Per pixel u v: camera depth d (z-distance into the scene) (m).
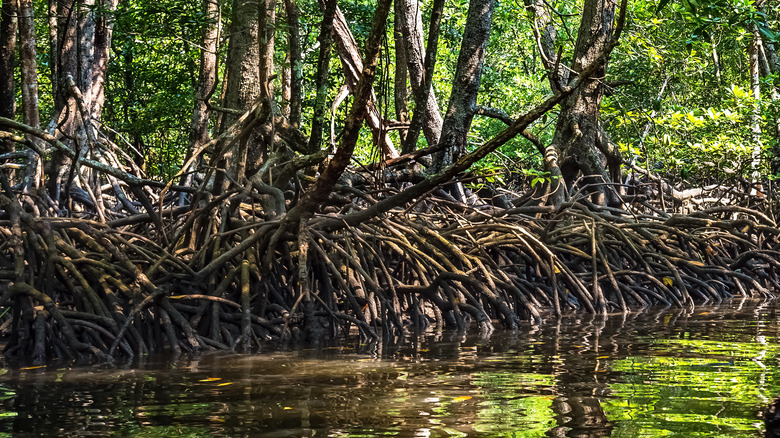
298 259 6.87
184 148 19.12
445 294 7.59
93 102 11.20
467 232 8.72
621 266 9.83
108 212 9.19
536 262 8.84
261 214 8.16
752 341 5.83
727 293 10.31
